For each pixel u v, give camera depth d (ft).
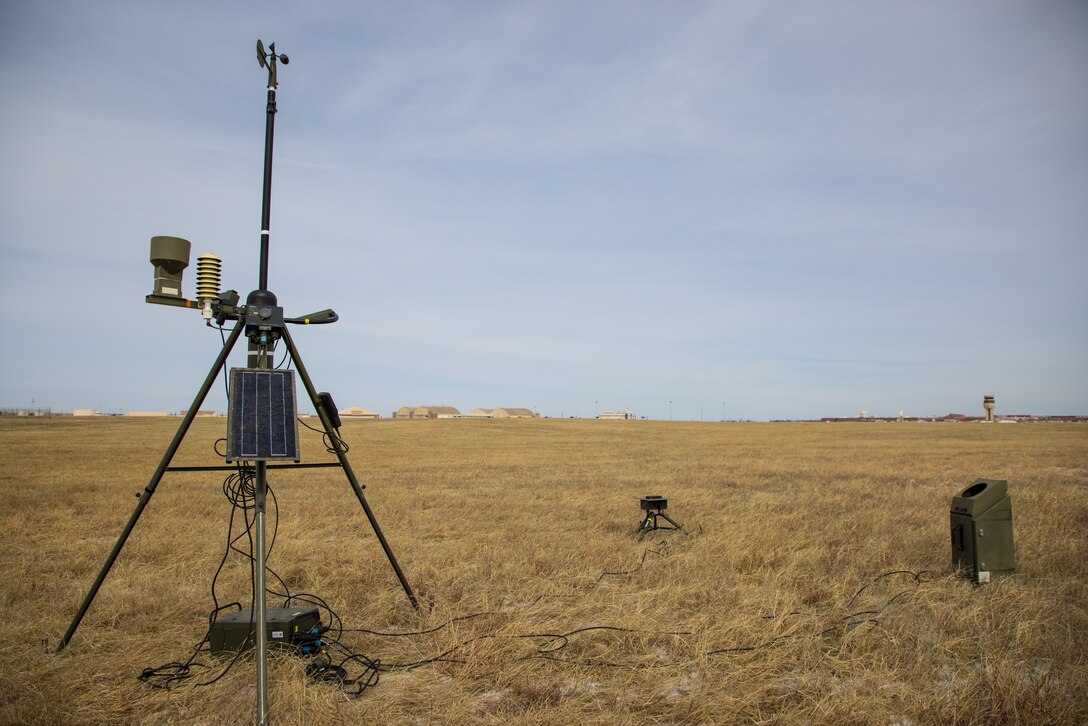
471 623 19.76
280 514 42.45
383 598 21.98
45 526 38.34
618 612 20.02
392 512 44.11
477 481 68.49
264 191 17.56
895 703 14.03
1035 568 24.18
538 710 13.76
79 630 19.13
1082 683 14.26
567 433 237.04
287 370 16.30
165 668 16.35
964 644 17.08
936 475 70.54
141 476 75.72
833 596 21.38
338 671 15.81
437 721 13.60
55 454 115.03
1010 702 13.32
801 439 195.42
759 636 17.78
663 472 78.84
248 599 22.56
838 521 36.45
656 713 13.85
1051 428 247.70
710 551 28.68
